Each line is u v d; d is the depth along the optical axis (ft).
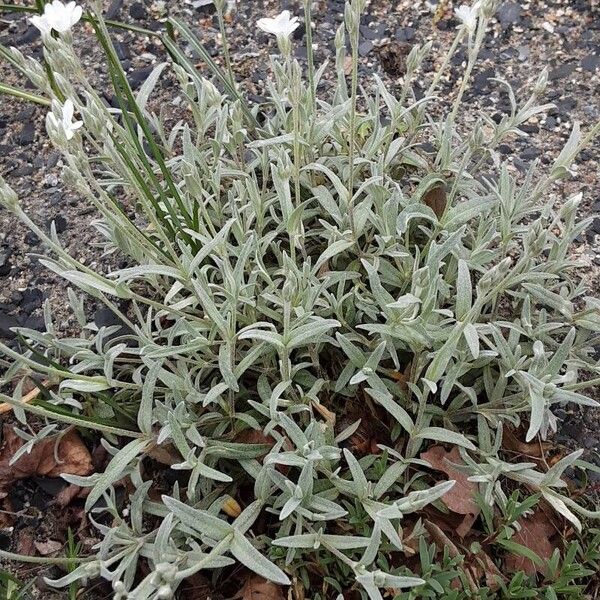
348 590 0.78
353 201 0.91
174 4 1.43
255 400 0.90
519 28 1.40
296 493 0.70
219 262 0.82
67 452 0.90
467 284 0.73
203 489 0.82
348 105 0.92
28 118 1.28
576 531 0.83
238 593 0.79
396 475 0.78
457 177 0.88
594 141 1.24
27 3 1.44
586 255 1.09
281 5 1.43
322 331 0.74
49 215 1.15
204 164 0.93
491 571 0.79
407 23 1.41
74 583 0.79
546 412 0.83
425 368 0.87
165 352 0.77
